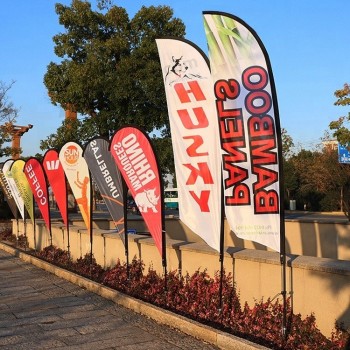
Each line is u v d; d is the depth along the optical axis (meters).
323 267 5.48
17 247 17.09
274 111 5.69
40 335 6.67
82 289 9.80
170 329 6.72
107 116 19.45
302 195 47.91
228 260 7.08
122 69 19.22
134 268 9.55
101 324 7.15
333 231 12.34
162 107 19.75
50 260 13.41
